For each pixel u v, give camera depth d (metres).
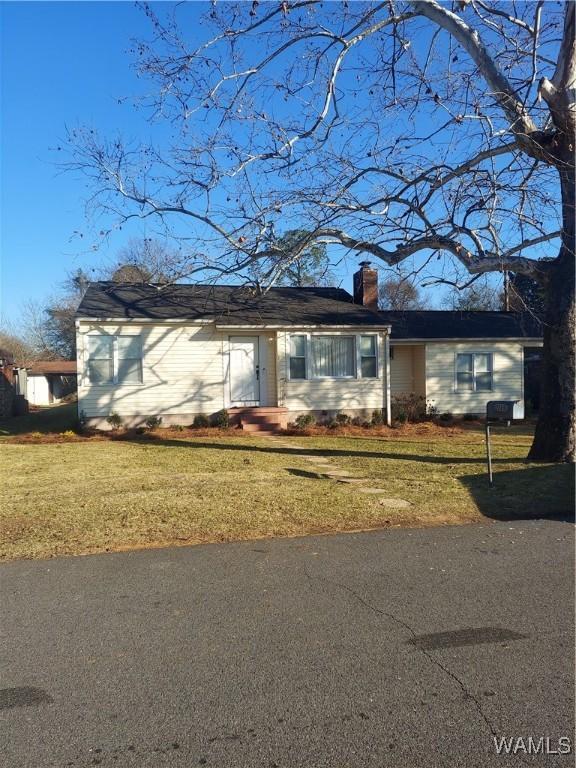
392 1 10.19
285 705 3.29
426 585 5.12
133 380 17.36
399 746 2.93
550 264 11.14
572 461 11.05
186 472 10.59
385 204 11.13
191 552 6.13
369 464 11.55
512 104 9.87
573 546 6.27
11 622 4.43
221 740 2.99
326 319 18.81
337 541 6.49
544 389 11.39
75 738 3.02
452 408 21.64
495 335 21.98
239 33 10.02
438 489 9.02
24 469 11.00
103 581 5.29
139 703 3.33
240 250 11.45
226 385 17.98
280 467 11.20
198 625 4.34
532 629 4.24
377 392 19.03
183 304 18.55
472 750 2.90
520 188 9.78
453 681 3.53
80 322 16.83
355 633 4.19
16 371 29.83
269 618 4.46
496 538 6.59
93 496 8.45
